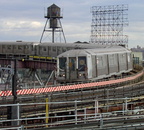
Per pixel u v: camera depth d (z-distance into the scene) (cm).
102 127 1403
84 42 6219
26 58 5919
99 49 4162
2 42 6756
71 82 3769
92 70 3788
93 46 5141
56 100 2448
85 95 2748
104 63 4072
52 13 8544
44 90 3003
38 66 5862
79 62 3744
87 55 3712
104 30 8319
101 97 2556
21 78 4788
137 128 1384
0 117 1991
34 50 6262
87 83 3419
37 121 2128
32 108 2191
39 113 2098
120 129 1370
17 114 1569
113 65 4300
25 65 6059
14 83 1686
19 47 6397
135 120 1491
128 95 2633
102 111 2261
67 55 3812
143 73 5125
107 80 4009
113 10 8188
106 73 4122
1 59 6444
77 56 3747
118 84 3809
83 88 3353
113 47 4738
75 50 3912
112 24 8225
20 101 2355
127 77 4097
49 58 5612
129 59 4875
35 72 6016
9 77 2438
